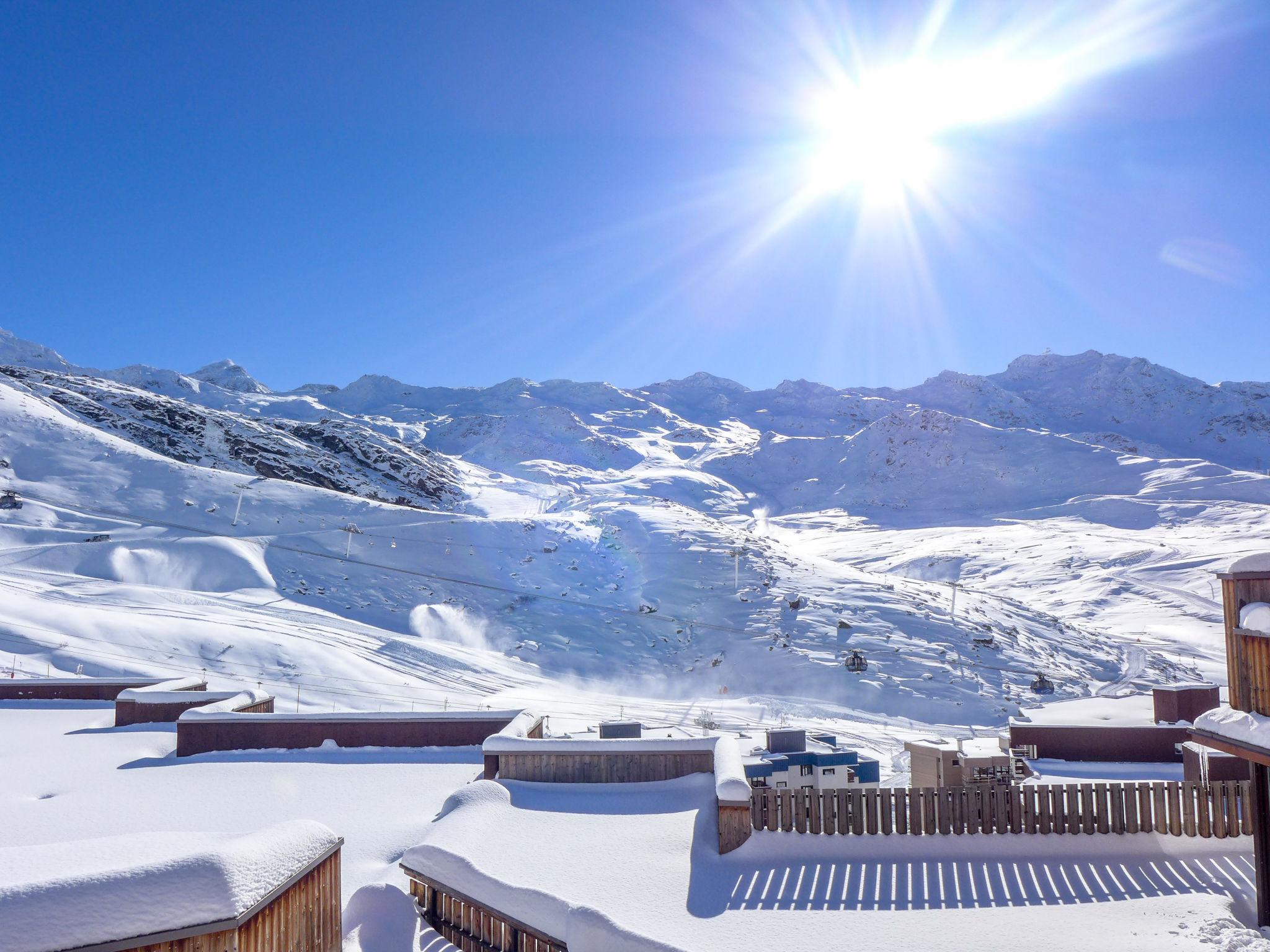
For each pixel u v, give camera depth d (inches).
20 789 462.0
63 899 161.9
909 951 277.3
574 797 437.1
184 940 172.7
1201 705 764.6
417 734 558.9
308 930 220.2
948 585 3545.8
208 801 442.3
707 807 411.2
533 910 304.0
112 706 682.8
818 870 356.8
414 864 344.5
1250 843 379.2
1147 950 272.1
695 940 285.1
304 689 1713.8
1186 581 4333.2
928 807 389.4
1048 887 338.3
